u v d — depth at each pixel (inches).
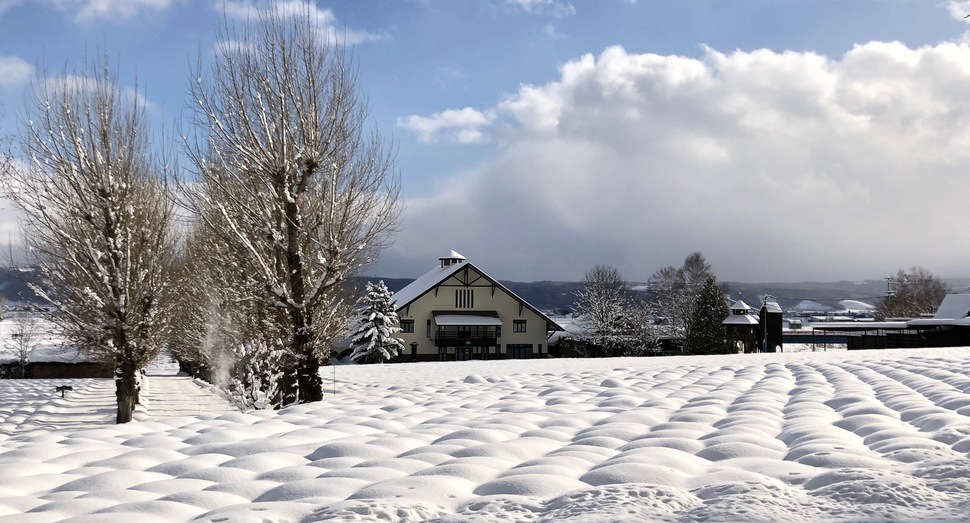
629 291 3051.2
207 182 741.3
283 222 687.1
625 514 176.4
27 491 244.5
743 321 2918.3
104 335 763.4
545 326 2955.2
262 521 189.8
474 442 300.7
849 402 394.3
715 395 455.8
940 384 471.5
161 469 272.4
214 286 974.4
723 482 211.3
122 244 771.4
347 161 710.5
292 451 299.7
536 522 178.9
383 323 2536.9
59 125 761.6
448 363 1331.2
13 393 1259.2
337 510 193.3
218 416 438.0
